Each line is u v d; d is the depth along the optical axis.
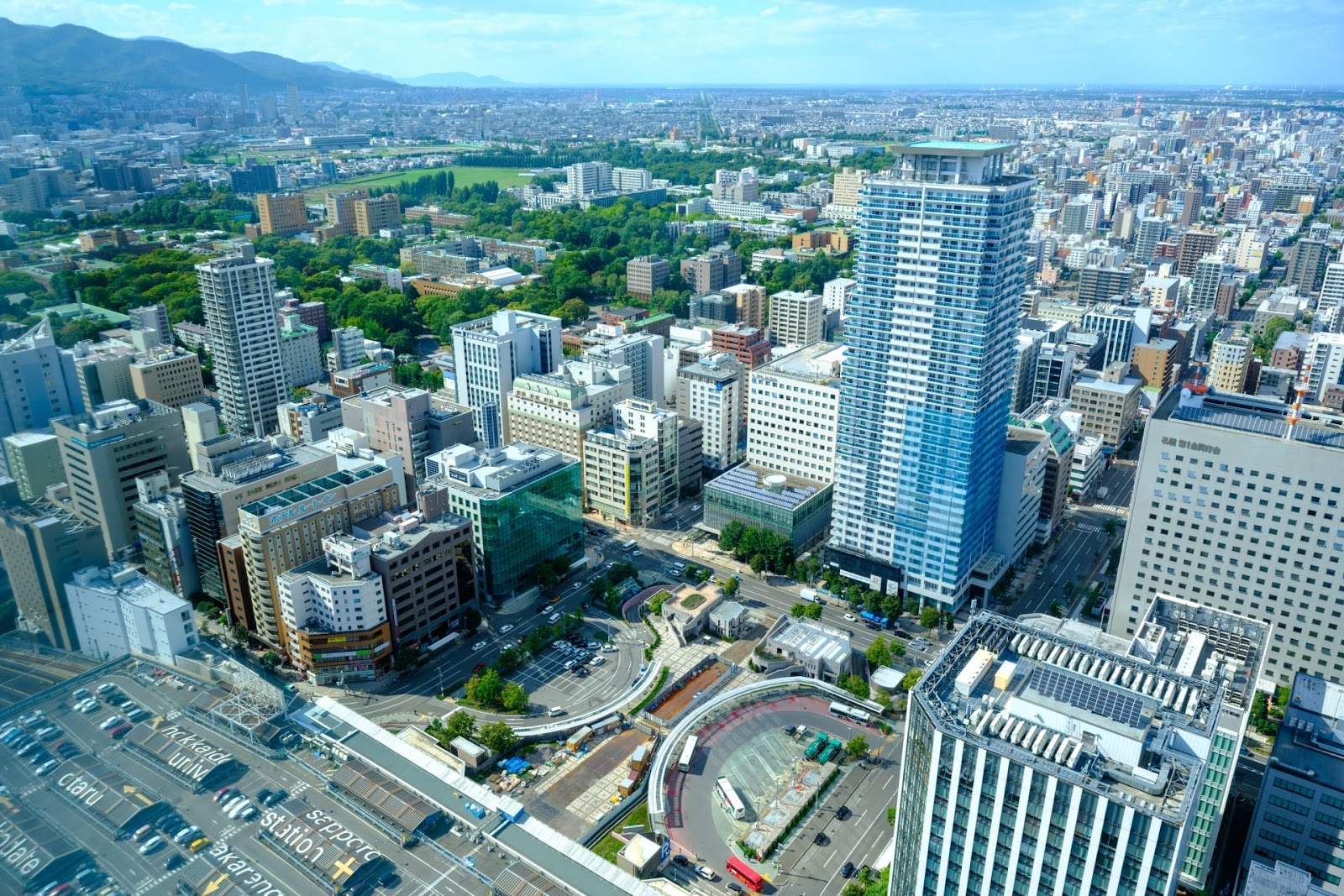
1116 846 158.25
